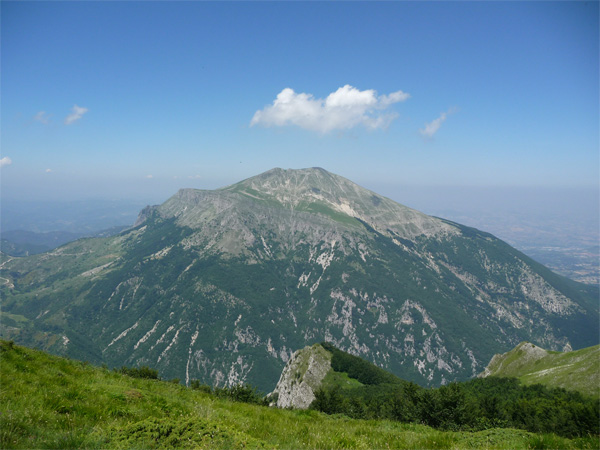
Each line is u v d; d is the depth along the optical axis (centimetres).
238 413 1970
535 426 4497
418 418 3722
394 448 1520
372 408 5659
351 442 1466
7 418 1096
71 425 1206
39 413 1218
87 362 2664
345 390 11750
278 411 2411
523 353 13700
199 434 1166
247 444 1161
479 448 1619
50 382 1659
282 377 15400
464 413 3544
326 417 2531
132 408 1556
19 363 1805
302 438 1495
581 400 6712
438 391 3956
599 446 1603
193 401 2070
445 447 1611
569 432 3831
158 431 1162
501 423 3762
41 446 1003
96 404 1490
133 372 3997
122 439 1101
